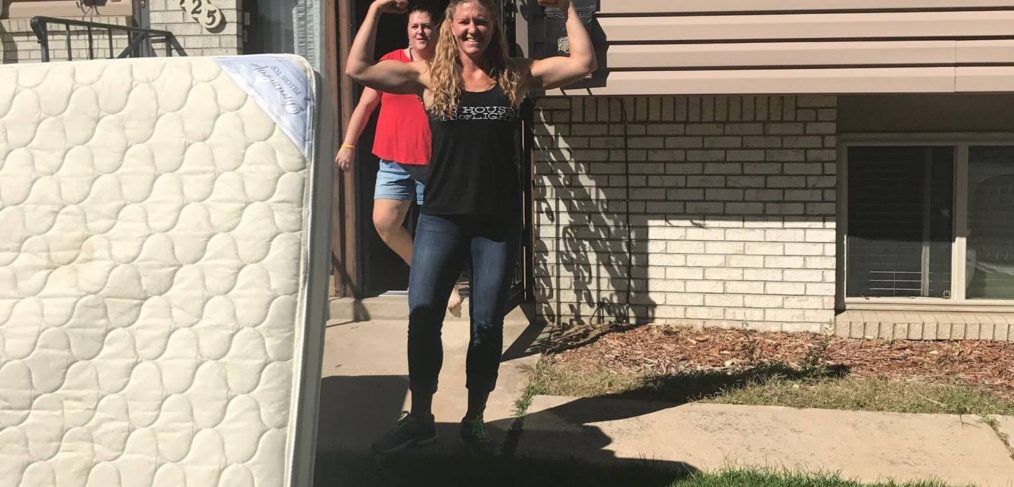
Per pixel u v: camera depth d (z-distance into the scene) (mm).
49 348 2357
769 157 5367
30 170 2441
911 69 4758
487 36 3289
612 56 4910
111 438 2332
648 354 4992
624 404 4211
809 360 4828
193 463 2305
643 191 5523
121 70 2488
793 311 5434
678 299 5566
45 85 2490
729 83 4855
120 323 2359
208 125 2418
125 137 2434
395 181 4426
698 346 5137
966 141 5430
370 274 6238
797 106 5309
